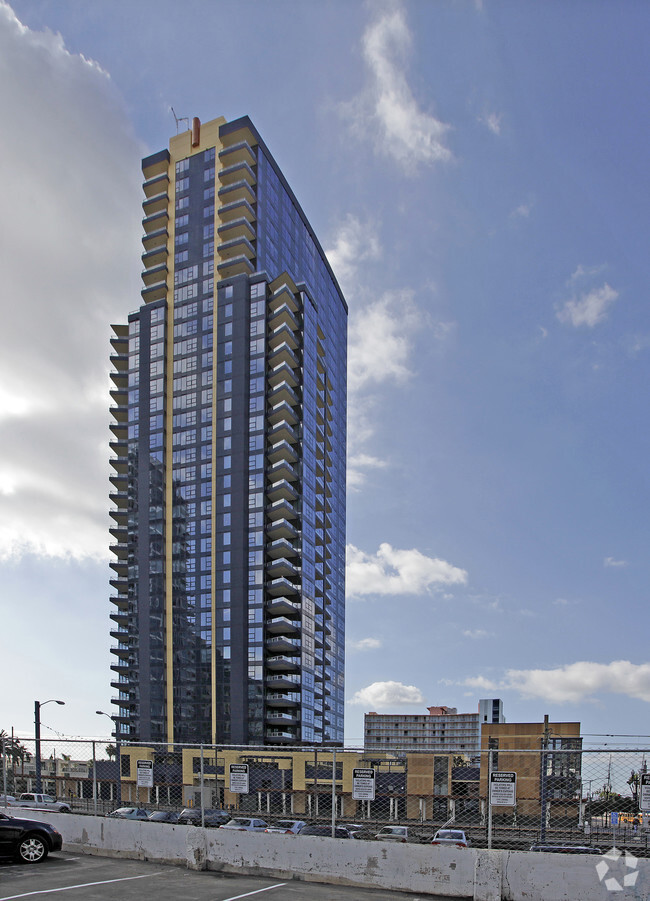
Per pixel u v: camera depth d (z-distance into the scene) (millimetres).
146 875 13141
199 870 13750
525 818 15570
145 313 111000
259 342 102812
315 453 108688
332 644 120375
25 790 21250
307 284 120188
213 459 100062
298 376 105562
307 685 95938
